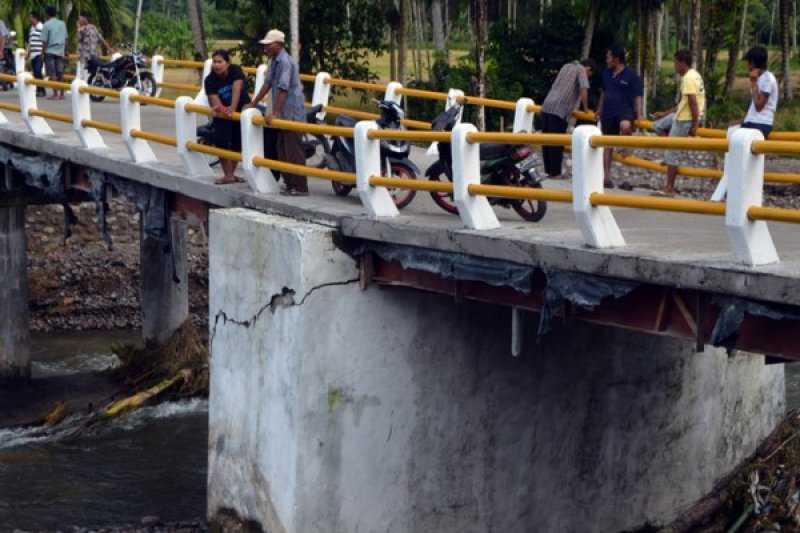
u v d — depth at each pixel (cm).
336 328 1119
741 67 5878
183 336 2094
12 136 1845
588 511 1331
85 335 2612
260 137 1278
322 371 1114
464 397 1203
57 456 1706
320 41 3656
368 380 1140
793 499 1356
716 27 4238
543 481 1279
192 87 2297
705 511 1423
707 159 3206
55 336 2602
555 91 1436
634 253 891
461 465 1210
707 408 1443
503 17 4094
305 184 1283
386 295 1141
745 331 866
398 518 1172
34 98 1809
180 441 1780
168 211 1484
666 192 1346
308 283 1101
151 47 5334
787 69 4653
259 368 1173
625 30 3869
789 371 2106
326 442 1121
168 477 1617
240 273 1195
